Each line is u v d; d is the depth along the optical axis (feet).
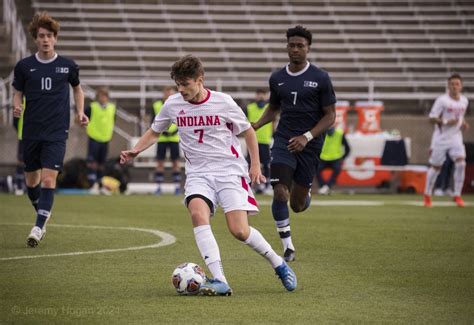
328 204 222.28
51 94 121.39
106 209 193.06
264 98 266.98
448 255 113.50
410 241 130.41
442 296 81.87
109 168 272.51
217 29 383.65
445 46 386.52
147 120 314.35
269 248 83.56
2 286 85.81
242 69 364.99
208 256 81.61
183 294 81.30
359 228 151.12
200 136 83.97
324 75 111.55
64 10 382.01
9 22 361.71
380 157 292.81
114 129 311.27
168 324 67.82
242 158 84.94
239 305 76.28
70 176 268.82
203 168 84.23
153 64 359.25
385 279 92.53
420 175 290.35
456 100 214.07
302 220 167.94
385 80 370.32
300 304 77.10
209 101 83.51
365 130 299.58
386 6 409.28
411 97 342.23
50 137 121.29
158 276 92.84
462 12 407.03
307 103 111.86
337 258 110.52
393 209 203.82
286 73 112.88
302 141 108.58
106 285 86.79
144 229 144.15
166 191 279.69
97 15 381.40
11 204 203.51
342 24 396.37
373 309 74.90
